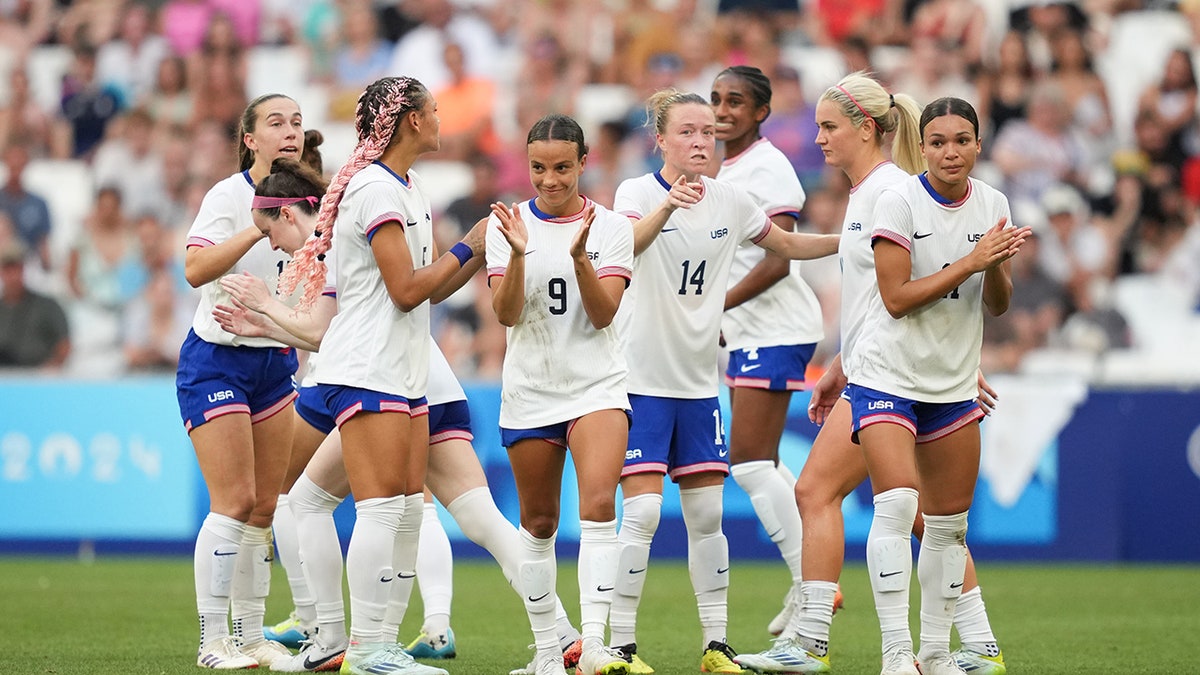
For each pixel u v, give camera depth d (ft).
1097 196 162.91
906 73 173.47
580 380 57.52
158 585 104.99
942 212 57.77
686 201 60.80
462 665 66.74
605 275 57.62
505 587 106.73
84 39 187.21
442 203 171.83
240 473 65.87
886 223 57.26
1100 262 158.30
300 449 70.54
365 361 57.93
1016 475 124.26
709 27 178.70
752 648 75.10
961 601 62.39
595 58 178.29
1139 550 124.57
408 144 58.75
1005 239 54.90
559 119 57.41
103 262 164.96
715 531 64.85
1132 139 172.24
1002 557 123.85
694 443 64.64
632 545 62.69
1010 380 124.77
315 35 185.37
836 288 148.56
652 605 95.81
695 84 175.42
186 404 66.18
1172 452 124.57
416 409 61.21
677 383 64.34
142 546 127.03
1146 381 150.00
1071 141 167.02
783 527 79.10
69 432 128.57
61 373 147.23
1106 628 83.41
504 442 58.85
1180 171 166.71
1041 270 155.02
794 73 168.55
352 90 182.60
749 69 78.28
